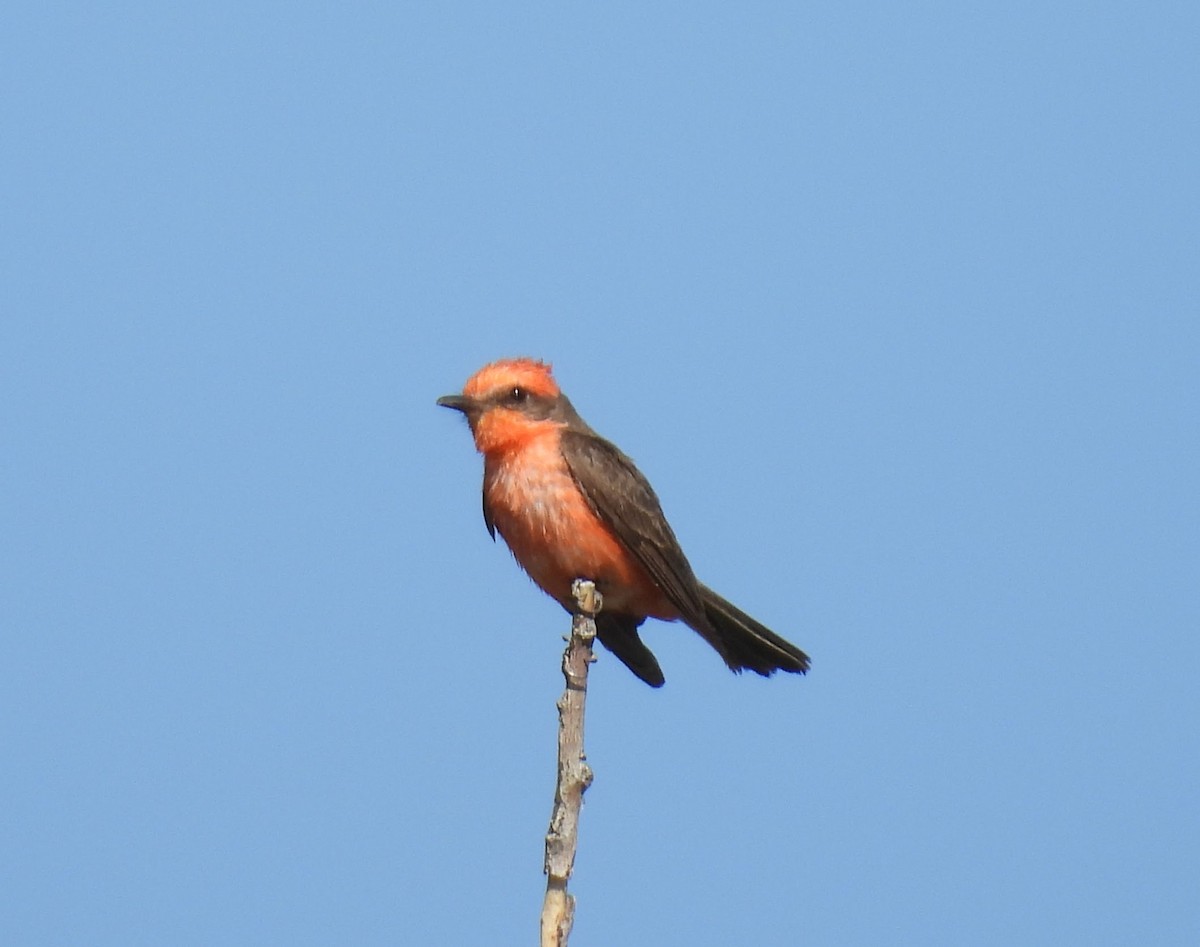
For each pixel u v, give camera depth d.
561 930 9.84
